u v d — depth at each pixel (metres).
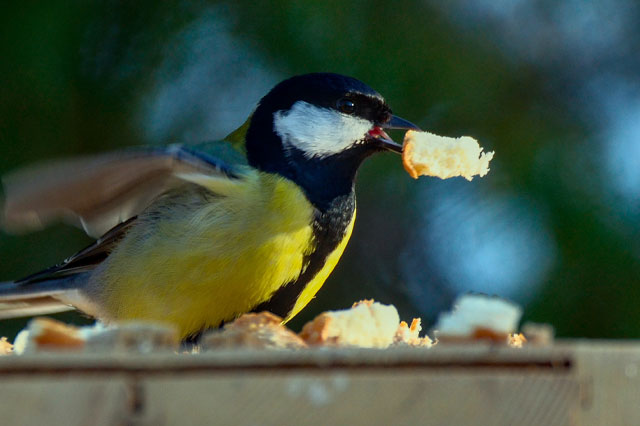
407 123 1.51
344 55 1.60
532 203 1.59
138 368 1.36
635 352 1.41
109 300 1.50
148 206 1.49
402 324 1.46
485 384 1.40
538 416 1.40
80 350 1.40
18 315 1.52
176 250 1.48
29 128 1.59
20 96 1.58
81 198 1.47
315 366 1.40
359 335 1.44
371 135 1.50
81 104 1.60
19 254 1.59
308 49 1.60
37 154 1.59
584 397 1.41
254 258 1.48
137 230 1.49
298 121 1.50
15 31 1.58
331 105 1.50
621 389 1.41
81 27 1.59
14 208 1.45
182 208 1.49
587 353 1.41
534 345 1.41
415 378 1.40
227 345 1.42
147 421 1.35
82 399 1.34
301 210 1.49
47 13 1.58
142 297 1.49
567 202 1.59
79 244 1.60
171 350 1.40
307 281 1.49
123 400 1.34
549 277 1.58
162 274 1.48
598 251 1.58
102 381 1.35
